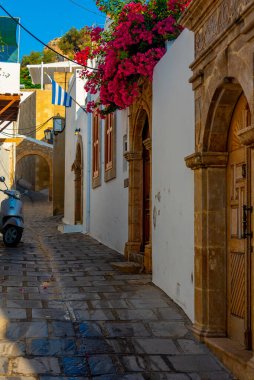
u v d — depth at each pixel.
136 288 7.83
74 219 19.41
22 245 12.84
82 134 18.08
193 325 5.91
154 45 8.58
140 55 8.35
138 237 10.42
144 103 9.17
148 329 5.93
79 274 8.91
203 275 5.70
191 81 6.10
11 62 13.53
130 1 9.16
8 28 13.48
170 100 7.34
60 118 21.03
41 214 26.44
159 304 6.89
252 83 4.34
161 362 5.03
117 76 8.80
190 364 5.00
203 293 5.68
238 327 5.32
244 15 4.50
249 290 4.99
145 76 8.62
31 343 5.33
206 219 5.73
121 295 7.37
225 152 5.70
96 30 9.40
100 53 9.52
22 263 9.88
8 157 20.47
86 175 16.97
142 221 10.40
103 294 7.41
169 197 7.34
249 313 4.98
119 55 8.54
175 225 7.00
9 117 15.08
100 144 14.55
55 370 4.73
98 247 12.98
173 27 8.14
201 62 5.79
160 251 7.85
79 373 4.69
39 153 32.28
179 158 6.83
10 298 6.98
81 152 18.27
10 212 12.25
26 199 33.62
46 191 36.81
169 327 6.01
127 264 9.45
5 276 8.47
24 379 4.50
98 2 9.25
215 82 5.27
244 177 5.24
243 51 4.57
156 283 8.04
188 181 6.40
